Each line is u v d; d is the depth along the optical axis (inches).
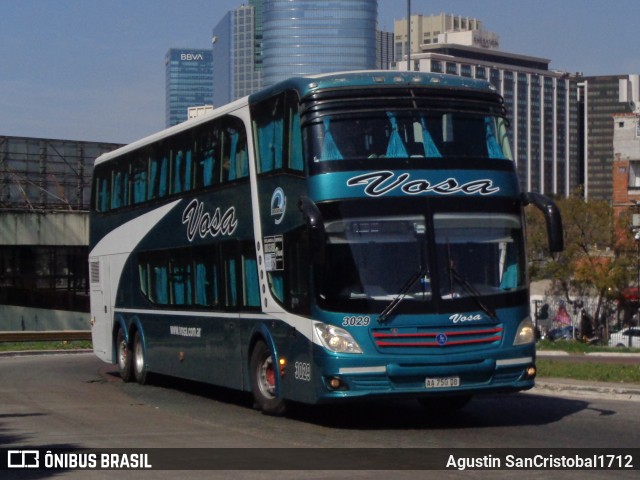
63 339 1585.9
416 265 516.7
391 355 507.8
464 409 636.7
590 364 907.4
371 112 533.3
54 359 1347.2
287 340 555.8
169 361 779.4
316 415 612.1
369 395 506.3
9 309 2228.1
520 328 530.9
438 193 527.2
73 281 2480.3
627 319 2429.9
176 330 759.7
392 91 539.2
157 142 813.2
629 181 3157.0
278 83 577.6
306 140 531.5
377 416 605.6
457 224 526.6
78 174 2447.1
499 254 533.0
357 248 514.9
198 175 713.6
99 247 975.6
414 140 532.7
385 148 528.1
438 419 587.2
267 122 591.5
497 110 557.0
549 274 2464.3
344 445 477.1
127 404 706.2
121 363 904.9
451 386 514.0
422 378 511.2
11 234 2094.0
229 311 649.6
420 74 553.6
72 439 509.0
